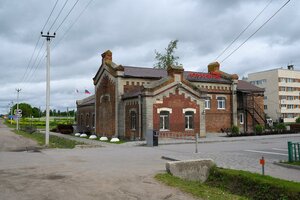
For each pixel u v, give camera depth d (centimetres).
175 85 3234
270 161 1556
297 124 4081
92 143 2925
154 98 3120
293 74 8969
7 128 7475
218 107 4019
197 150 2109
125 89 3534
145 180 1091
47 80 2767
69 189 962
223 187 995
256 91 4269
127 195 889
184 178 1158
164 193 909
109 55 3884
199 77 3988
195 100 3362
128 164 1518
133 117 3316
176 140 3020
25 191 938
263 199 844
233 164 1459
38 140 3341
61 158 1767
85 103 5000
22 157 1817
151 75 3728
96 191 937
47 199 848
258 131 3659
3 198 859
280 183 830
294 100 8906
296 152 1513
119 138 3491
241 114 4184
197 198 859
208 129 3897
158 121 3122
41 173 1248
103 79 3938
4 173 1252
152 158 1769
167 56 6284
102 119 3972
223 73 4297
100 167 1410
